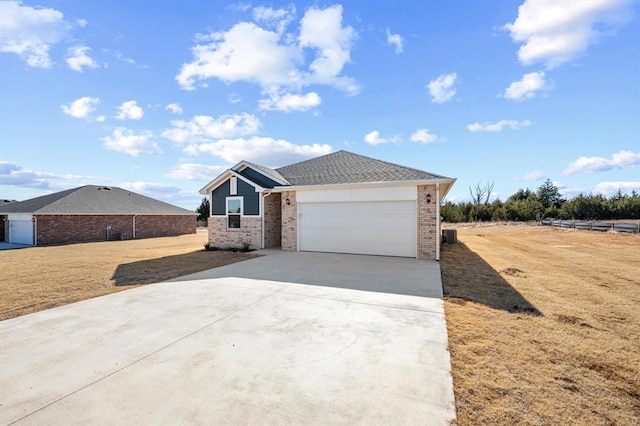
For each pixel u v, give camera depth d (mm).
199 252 15062
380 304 6160
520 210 42500
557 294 6984
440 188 13180
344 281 8180
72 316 5500
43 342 4383
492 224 38344
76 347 4215
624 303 6305
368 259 11945
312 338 4500
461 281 8281
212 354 3994
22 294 7102
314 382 3314
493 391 3146
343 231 13703
